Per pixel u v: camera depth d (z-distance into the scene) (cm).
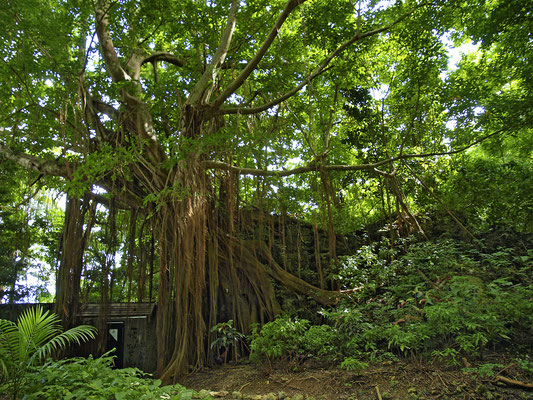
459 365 487
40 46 862
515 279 721
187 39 1070
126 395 395
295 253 1045
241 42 962
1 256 1286
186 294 758
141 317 998
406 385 466
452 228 1002
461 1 882
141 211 966
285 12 750
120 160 787
